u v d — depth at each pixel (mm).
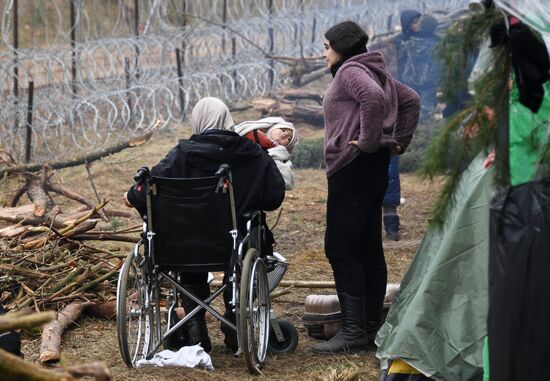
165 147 36781
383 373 13008
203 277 14930
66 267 17641
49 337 15023
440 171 9000
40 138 35250
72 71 35938
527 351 9398
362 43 14805
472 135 8945
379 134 14133
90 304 16875
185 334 15234
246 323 13648
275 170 14516
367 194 14742
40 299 16609
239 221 14211
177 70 38344
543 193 9398
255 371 13969
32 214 21703
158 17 41156
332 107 14703
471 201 12156
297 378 13914
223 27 42812
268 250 15211
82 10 38188
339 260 14914
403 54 32625
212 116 14727
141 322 14477
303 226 25344
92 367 6621
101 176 32312
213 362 14820
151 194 13875
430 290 12344
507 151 9117
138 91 39281
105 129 35406
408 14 32250
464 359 12203
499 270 9570
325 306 15656
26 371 6039
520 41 9086
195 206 13820
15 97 33406
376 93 14023
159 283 14648
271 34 45531
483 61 9266
